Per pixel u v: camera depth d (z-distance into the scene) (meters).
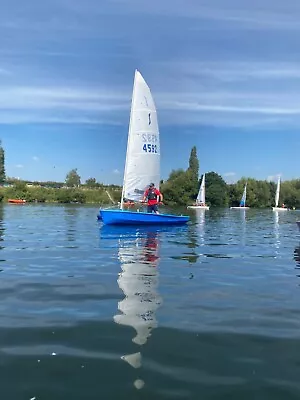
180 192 86.94
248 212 64.06
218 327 6.15
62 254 13.16
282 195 103.56
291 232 23.70
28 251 13.80
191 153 110.75
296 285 9.10
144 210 26.31
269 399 4.14
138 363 4.87
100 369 4.69
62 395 4.14
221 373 4.66
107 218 23.38
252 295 8.15
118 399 4.08
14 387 4.29
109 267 10.95
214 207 95.19
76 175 98.06
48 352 5.14
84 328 6.01
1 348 5.25
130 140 25.12
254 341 5.62
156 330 5.98
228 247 15.88
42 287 8.58
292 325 6.30
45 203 71.00
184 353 5.18
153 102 25.53
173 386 4.35
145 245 15.80
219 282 9.31
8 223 26.08
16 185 74.19
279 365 4.89
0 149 111.12
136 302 7.46
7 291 8.21
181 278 9.68
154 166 25.67
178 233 21.12
